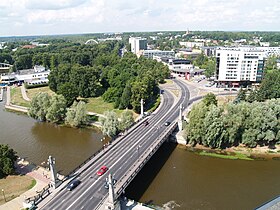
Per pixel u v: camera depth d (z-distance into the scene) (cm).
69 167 10306
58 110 15175
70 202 7525
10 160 9512
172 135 12912
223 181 9525
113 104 18375
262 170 10362
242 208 8044
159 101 18262
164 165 10725
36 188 8681
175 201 8375
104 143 12694
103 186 8206
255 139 12012
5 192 8469
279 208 6969
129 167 9225
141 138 11800
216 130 11625
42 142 12888
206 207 8081
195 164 10788
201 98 18950
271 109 12256
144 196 8631
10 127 15000
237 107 12238
